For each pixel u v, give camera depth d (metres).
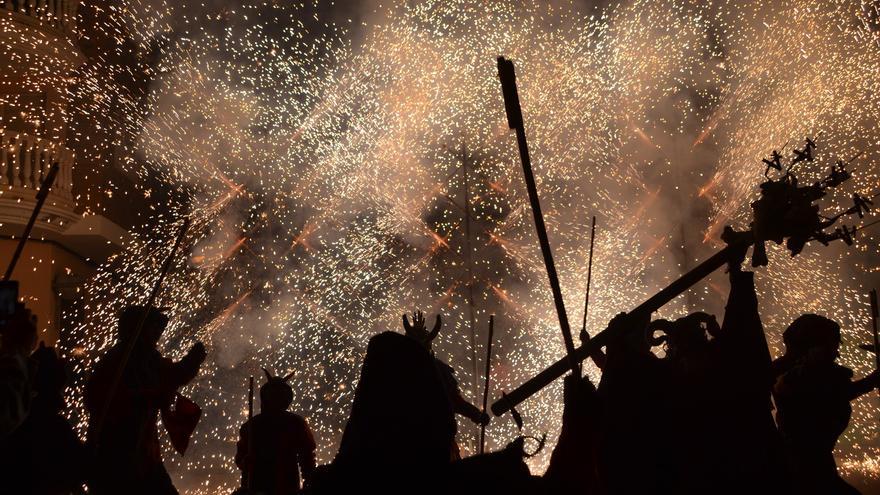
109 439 5.89
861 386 5.01
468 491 2.52
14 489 4.80
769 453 3.89
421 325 6.75
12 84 17.03
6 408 3.95
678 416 3.98
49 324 17.45
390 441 2.49
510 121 3.02
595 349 3.77
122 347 6.18
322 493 2.52
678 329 4.29
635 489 3.94
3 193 16.03
